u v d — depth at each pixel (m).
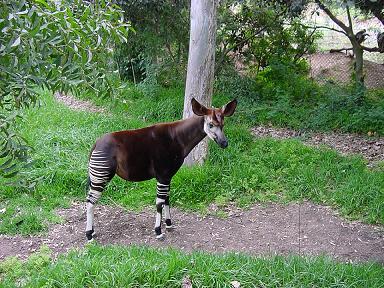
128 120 8.45
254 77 10.48
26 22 2.12
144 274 4.13
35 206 5.91
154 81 9.41
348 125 8.78
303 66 10.93
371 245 5.30
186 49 9.94
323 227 5.68
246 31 10.32
